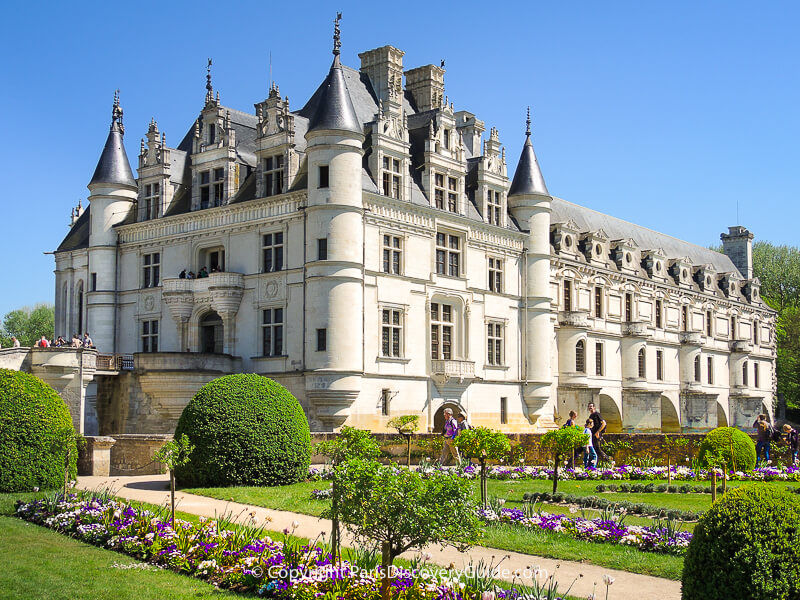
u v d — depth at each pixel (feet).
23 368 152.15
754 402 337.52
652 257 285.23
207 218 185.88
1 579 51.39
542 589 46.06
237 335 177.78
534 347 211.61
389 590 43.47
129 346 197.98
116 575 53.01
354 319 163.43
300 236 168.66
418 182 188.44
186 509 78.79
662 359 282.97
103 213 204.03
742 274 371.15
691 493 97.30
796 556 37.99
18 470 86.28
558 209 268.41
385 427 170.60
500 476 109.09
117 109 212.02
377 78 204.44
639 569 55.01
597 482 107.34
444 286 188.75
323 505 80.64
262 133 178.60
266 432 97.60
